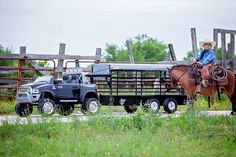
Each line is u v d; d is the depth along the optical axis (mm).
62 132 15430
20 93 21547
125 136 15344
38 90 21297
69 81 22938
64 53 28578
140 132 15992
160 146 14062
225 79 21531
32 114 22625
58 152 13203
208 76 21469
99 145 13828
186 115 18281
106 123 16812
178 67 22219
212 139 15367
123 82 22984
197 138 15570
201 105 27406
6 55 27391
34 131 15656
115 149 13430
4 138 14914
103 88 22891
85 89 22406
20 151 13320
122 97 22891
